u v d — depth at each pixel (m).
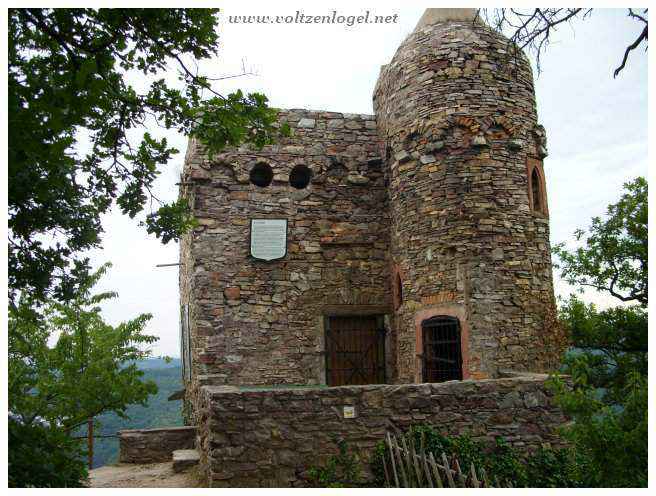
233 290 10.93
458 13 10.87
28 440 5.65
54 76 5.13
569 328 12.13
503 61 10.36
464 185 9.85
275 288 11.12
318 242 11.44
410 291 10.34
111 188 7.40
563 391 5.44
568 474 7.45
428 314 9.92
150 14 5.99
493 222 9.73
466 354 9.23
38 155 5.34
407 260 10.45
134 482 8.41
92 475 9.16
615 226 14.99
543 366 9.62
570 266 15.62
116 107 6.82
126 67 6.61
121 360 14.81
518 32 6.64
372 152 11.92
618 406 6.16
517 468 7.45
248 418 7.32
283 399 7.44
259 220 11.21
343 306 11.27
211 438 7.23
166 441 10.37
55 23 5.70
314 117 11.82
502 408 7.85
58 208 7.01
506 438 7.76
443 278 9.75
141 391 13.62
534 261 9.96
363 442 7.49
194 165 11.09
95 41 5.96
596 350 14.86
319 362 10.98
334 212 11.59
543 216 10.33
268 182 11.71
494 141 10.07
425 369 9.85
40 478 5.51
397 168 10.82
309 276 11.28
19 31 5.82
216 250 11.02
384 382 11.16
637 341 14.28
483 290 9.45
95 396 13.12
